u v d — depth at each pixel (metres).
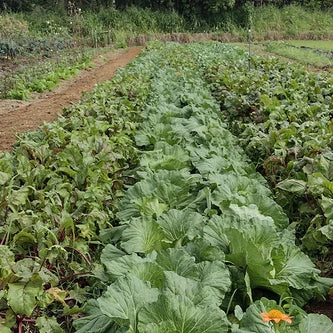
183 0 42.72
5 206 4.05
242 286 3.43
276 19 41.88
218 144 6.55
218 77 13.02
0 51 20.88
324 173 5.09
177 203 4.70
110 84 11.66
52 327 3.20
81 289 3.70
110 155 5.67
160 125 7.19
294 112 8.00
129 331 2.63
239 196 4.48
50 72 16.70
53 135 5.90
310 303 3.84
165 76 13.38
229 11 43.62
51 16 37.44
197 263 3.40
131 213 4.55
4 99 13.25
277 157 5.70
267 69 14.48
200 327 2.60
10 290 3.10
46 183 4.83
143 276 3.17
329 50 28.83
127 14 40.12
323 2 46.62
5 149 7.88
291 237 4.21
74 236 4.07
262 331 2.66
